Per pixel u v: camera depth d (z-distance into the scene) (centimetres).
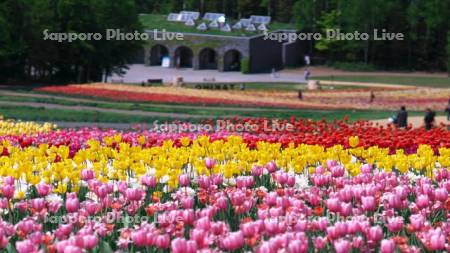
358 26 13125
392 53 13438
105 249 951
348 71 13200
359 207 1114
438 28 13038
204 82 10625
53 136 2273
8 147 1778
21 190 1205
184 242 776
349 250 855
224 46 13050
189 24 13800
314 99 7412
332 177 1323
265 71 13138
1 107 4706
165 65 13575
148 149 1653
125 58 9081
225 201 1064
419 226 961
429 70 13225
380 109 6250
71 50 8300
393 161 1505
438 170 1409
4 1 7719
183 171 1481
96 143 1639
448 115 4841
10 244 949
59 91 6169
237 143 1720
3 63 7862
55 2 8225
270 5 15838
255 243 900
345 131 2759
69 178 1262
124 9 8694
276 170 1459
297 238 835
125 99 5791
